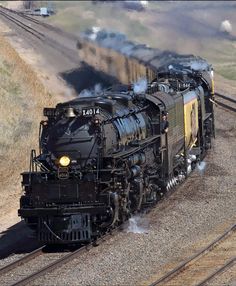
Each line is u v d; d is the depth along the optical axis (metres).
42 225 71.25
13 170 105.81
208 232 75.69
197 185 102.31
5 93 122.94
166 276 58.28
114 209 72.56
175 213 84.50
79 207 71.00
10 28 164.50
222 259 64.81
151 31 180.00
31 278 59.44
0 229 84.06
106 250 68.75
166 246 69.94
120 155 74.00
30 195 73.00
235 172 110.31
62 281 58.69
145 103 90.38
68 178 72.12
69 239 70.50
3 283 59.38
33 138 116.75
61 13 178.12
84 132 72.88
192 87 120.06
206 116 129.38
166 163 92.88
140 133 85.06
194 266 62.69
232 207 87.31
